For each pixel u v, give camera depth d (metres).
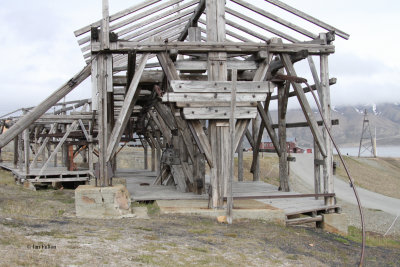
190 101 8.62
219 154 8.92
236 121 9.04
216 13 9.09
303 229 8.96
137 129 21.12
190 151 11.09
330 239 8.43
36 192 13.95
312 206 9.73
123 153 43.59
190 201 9.98
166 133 14.25
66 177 17.50
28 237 5.56
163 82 10.07
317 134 9.69
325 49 9.61
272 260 5.96
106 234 6.31
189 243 6.30
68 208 9.34
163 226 7.44
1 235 5.45
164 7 8.95
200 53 9.23
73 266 4.47
